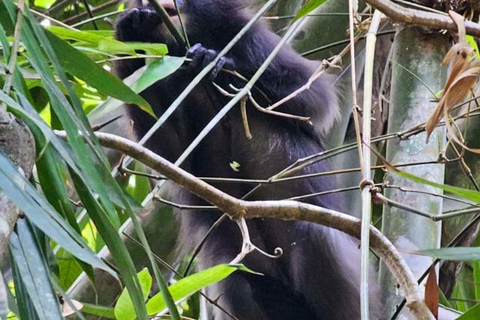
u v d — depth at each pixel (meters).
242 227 3.14
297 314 5.30
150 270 5.20
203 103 5.06
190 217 5.34
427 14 3.42
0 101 1.96
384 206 4.12
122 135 5.19
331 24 5.54
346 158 5.61
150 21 4.91
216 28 5.27
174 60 3.66
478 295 4.88
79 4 6.70
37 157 2.36
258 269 5.28
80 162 2.23
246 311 5.36
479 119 5.15
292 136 5.19
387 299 4.16
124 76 5.15
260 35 5.25
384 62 5.94
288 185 5.18
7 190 1.77
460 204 5.26
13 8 2.35
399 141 4.18
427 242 3.93
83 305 3.40
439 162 3.60
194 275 3.16
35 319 2.16
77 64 2.77
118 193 2.34
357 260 5.22
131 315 3.13
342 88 5.57
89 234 5.77
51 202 2.52
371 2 3.34
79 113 2.40
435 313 2.88
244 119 3.66
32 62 2.28
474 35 3.48
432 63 4.34
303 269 5.17
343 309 5.16
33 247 2.13
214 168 5.21
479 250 2.80
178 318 2.26
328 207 5.25
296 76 5.17
